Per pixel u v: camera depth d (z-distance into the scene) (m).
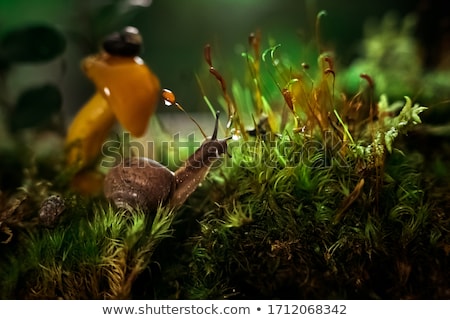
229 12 0.48
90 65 0.32
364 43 0.41
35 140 0.36
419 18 0.40
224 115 0.36
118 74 0.31
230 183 0.29
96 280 0.28
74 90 0.51
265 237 0.28
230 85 0.34
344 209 0.28
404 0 0.48
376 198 0.28
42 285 0.28
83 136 0.32
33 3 0.47
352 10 0.48
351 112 0.30
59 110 0.35
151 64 0.49
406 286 0.28
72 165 0.31
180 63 0.49
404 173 0.29
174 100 0.29
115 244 0.28
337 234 0.28
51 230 0.29
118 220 0.28
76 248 0.28
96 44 0.36
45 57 0.36
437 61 0.39
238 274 0.29
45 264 0.28
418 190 0.28
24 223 0.29
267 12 0.48
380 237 0.28
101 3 0.37
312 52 0.34
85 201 0.30
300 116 0.30
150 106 0.31
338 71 0.35
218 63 0.34
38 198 0.30
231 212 0.28
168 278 0.29
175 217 0.29
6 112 0.37
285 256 0.28
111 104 0.31
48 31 0.35
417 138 0.31
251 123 0.31
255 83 0.30
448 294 0.28
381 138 0.28
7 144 0.35
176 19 0.49
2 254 0.29
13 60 0.35
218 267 0.28
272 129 0.30
